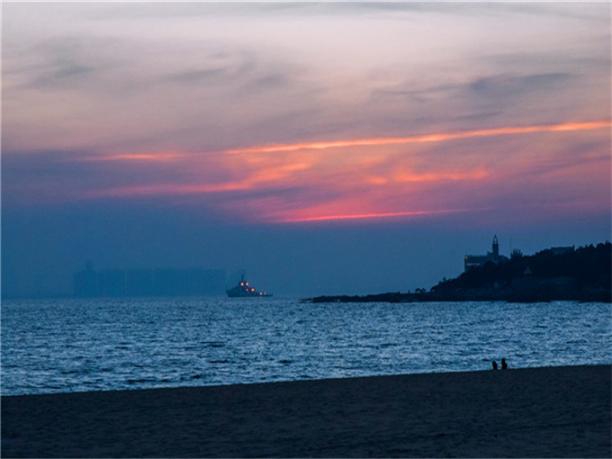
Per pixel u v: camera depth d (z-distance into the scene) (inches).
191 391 2271.2
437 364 5866.1
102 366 6058.1
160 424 1637.6
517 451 1299.2
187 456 1296.8
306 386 2393.0
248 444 1398.9
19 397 2132.1
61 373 5497.1
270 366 5866.1
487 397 2043.6
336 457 1278.3
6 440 1461.6
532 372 2755.9
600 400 1945.1
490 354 6801.2
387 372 5226.4
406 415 1738.4
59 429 1582.2
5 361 6614.2
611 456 1248.2
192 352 7519.7
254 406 1924.2
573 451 1290.6
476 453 1288.1
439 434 1473.9
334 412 1801.2
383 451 1320.1
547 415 1699.1
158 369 5723.4
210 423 1647.4
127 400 2060.8
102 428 1590.8
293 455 1299.2
